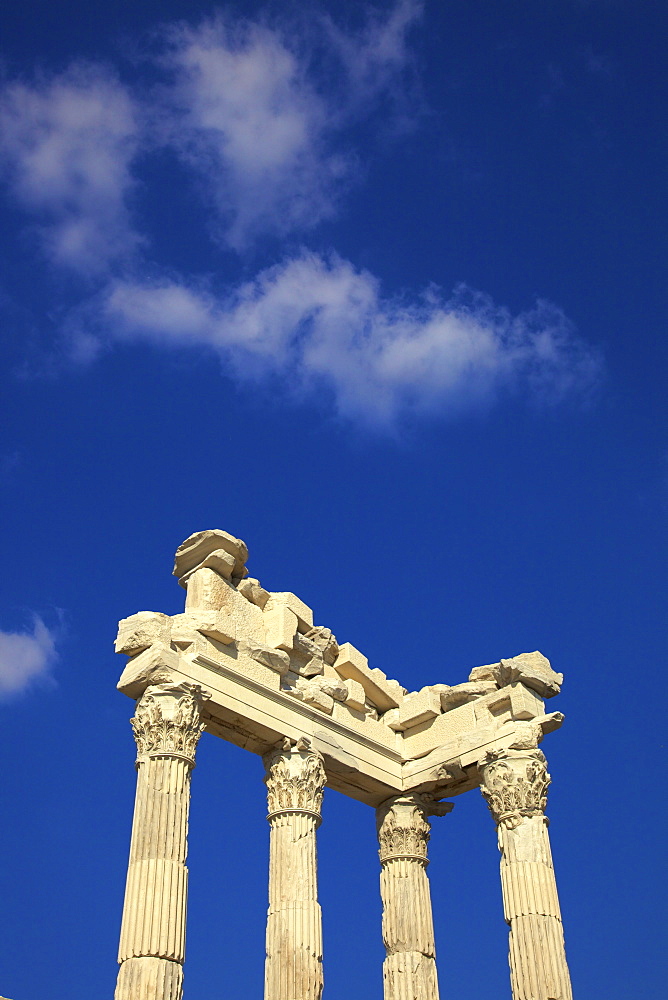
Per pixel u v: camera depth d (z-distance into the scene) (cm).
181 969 2695
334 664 3631
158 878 2748
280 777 3250
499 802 3347
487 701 3550
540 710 3506
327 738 3409
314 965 3014
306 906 3078
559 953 3114
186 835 2858
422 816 3656
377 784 3594
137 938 2675
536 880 3203
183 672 3055
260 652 3266
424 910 3525
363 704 3609
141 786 2898
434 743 3650
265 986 3008
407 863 3581
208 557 3275
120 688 3061
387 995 3419
